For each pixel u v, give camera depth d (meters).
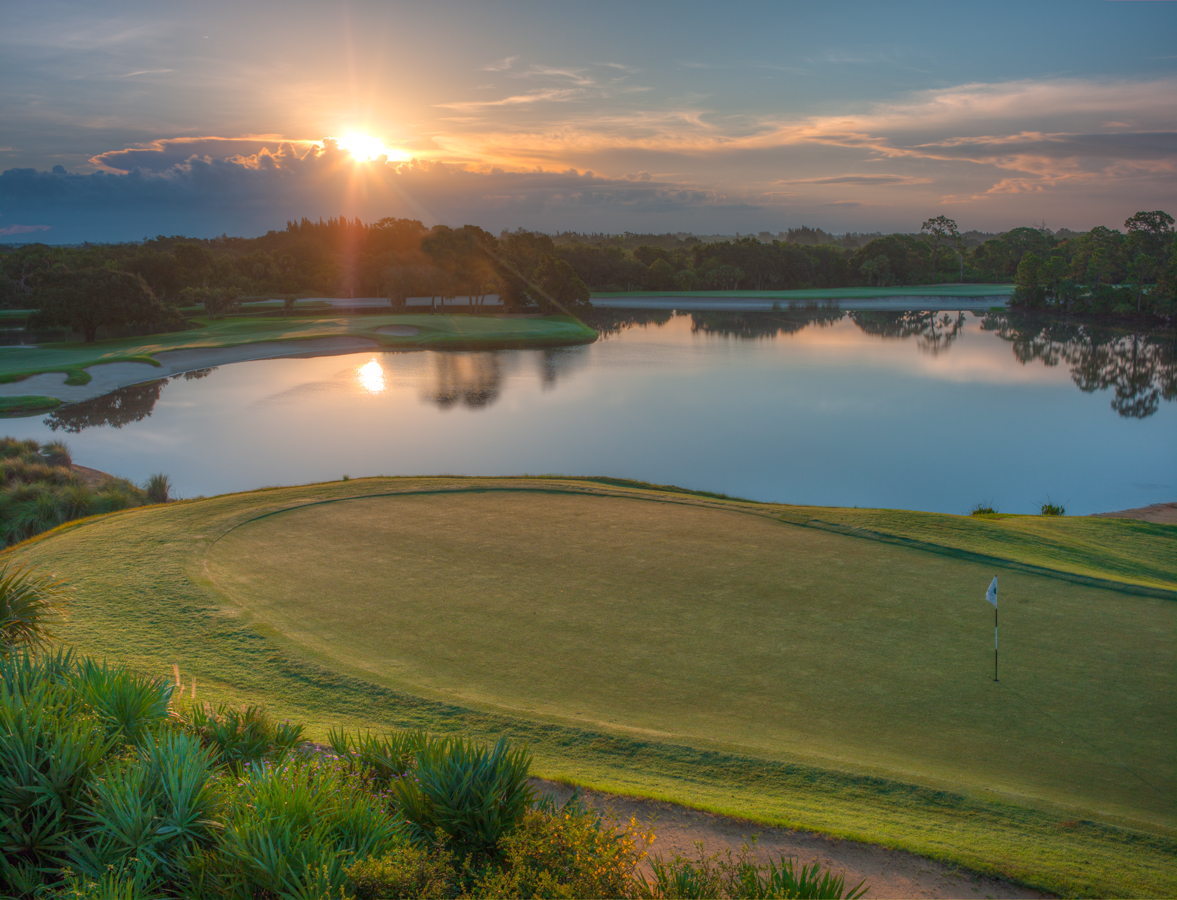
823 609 15.09
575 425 49.56
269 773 6.66
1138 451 43.50
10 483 29.48
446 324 106.94
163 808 6.09
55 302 89.44
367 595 15.52
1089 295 138.00
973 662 12.98
